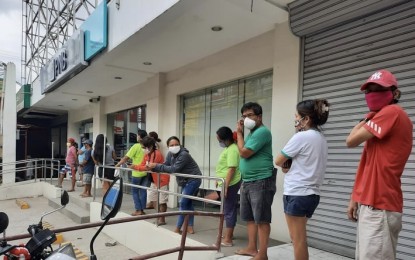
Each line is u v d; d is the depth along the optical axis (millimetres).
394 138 2215
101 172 7805
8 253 1938
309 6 4285
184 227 3523
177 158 4914
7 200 11352
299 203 2789
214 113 6957
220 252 3967
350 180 4031
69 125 16156
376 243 2178
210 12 4766
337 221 4113
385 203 2195
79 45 7605
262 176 3582
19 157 19438
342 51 4199
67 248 2020
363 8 3787
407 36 3578
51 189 10984
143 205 5898
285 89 4922
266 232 3582
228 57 6328
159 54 6750
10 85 12461
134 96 9719
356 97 4027
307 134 2840
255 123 3578
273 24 5156
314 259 3885
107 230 6598
